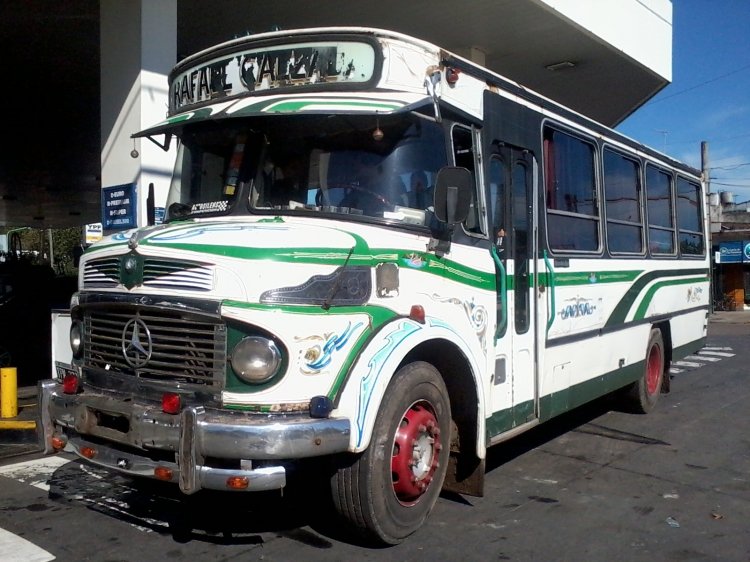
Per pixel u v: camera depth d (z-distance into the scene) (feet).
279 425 12.85
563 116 22.84
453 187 15.42
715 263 124.26
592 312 24.16
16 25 36.32
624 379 27.27
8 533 16.24
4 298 42.60
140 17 27.55
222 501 18.40
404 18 38.32
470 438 17.22
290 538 16.03
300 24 39.45
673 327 32.35
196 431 12.94
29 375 39.60
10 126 57.93
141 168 27.40
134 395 14.53
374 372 13.96
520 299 19.89
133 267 14.49
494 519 17.47
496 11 37.45
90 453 15.07
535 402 20.56
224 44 17.67
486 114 18.62
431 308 16.12
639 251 28.63
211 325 13.51
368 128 16.08
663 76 49.98
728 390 36.68
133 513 17.56
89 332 15.87
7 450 23.45
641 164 29.07
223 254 13.53
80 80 46.57
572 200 23.24
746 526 17.28
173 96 19.45
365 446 13.87
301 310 13.42
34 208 101.35
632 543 16.12
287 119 16.43
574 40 42.06
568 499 19.08
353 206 15.69
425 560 14.93
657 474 21.53
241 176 16.49
